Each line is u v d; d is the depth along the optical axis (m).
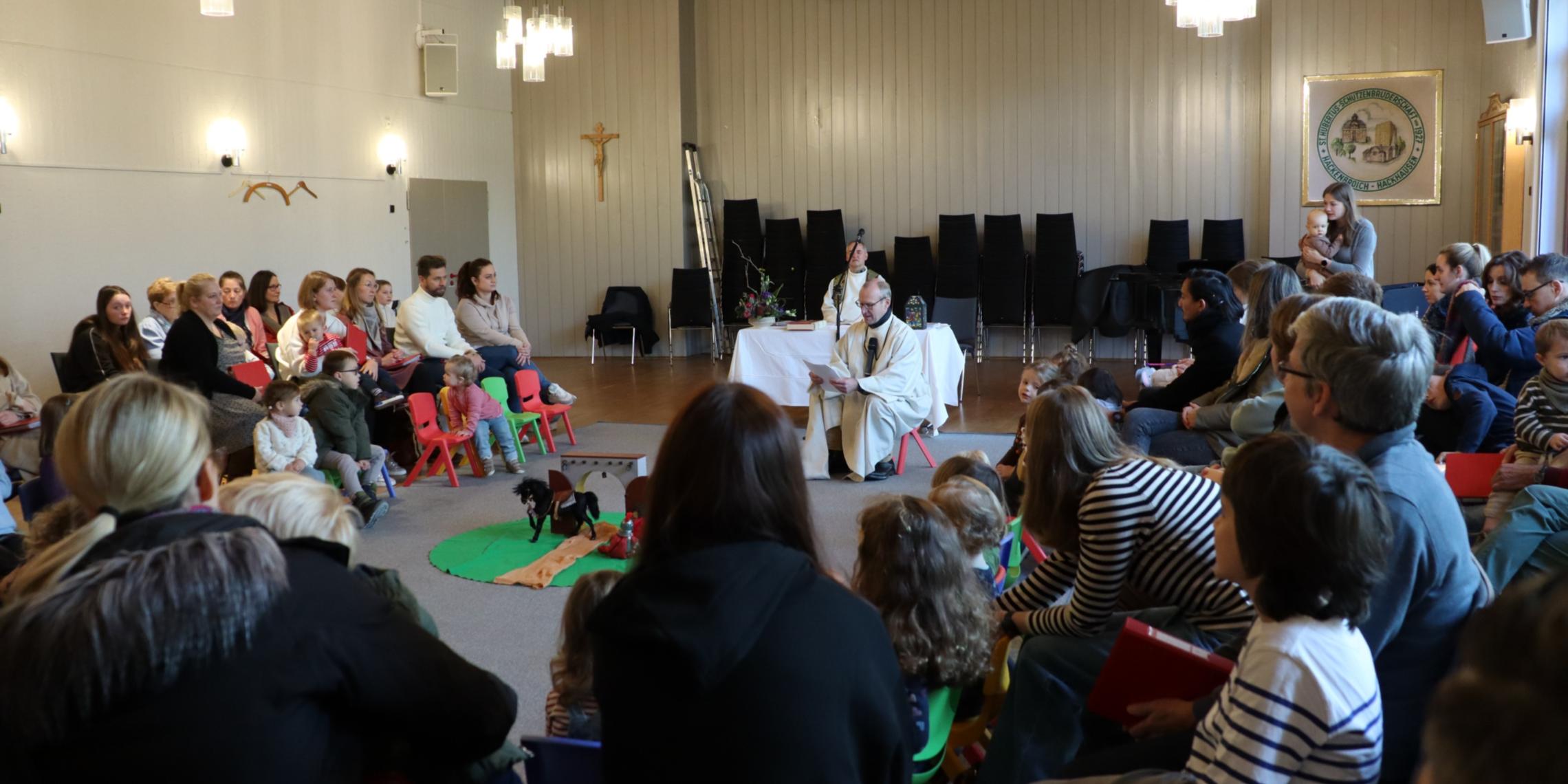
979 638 2.28
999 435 7.65
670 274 12.97
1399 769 1.82
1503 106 9.52
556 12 12.98
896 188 12.53
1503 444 4.05
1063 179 12.05
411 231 11.60
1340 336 1.89
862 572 2.28
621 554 4.73
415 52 11.60
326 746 1.38
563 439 7.76
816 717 1.32
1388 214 11.04
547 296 13.41
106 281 8.64
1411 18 10.77
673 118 12.76
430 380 7.36
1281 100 11.22
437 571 4.71
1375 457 1.90
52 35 8.23
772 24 12.73
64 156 8.34
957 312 11.82
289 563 1.42
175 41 9.10
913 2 12.30
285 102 10.10
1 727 1.27
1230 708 1.53
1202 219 11.70
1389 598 1.75
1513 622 0.71
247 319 7.64
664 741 1.34
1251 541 1.53
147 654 1.25
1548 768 0.65
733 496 1.41
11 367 6.33
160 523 1.42
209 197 9.42
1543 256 4.46
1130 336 12.04
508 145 13.14
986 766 2.33
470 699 1.49
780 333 8.18
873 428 6.38
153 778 1.27
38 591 1.38
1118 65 11.79
